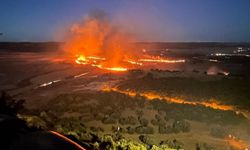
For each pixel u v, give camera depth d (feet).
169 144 55.57
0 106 42.32
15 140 17.08
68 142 17.49
